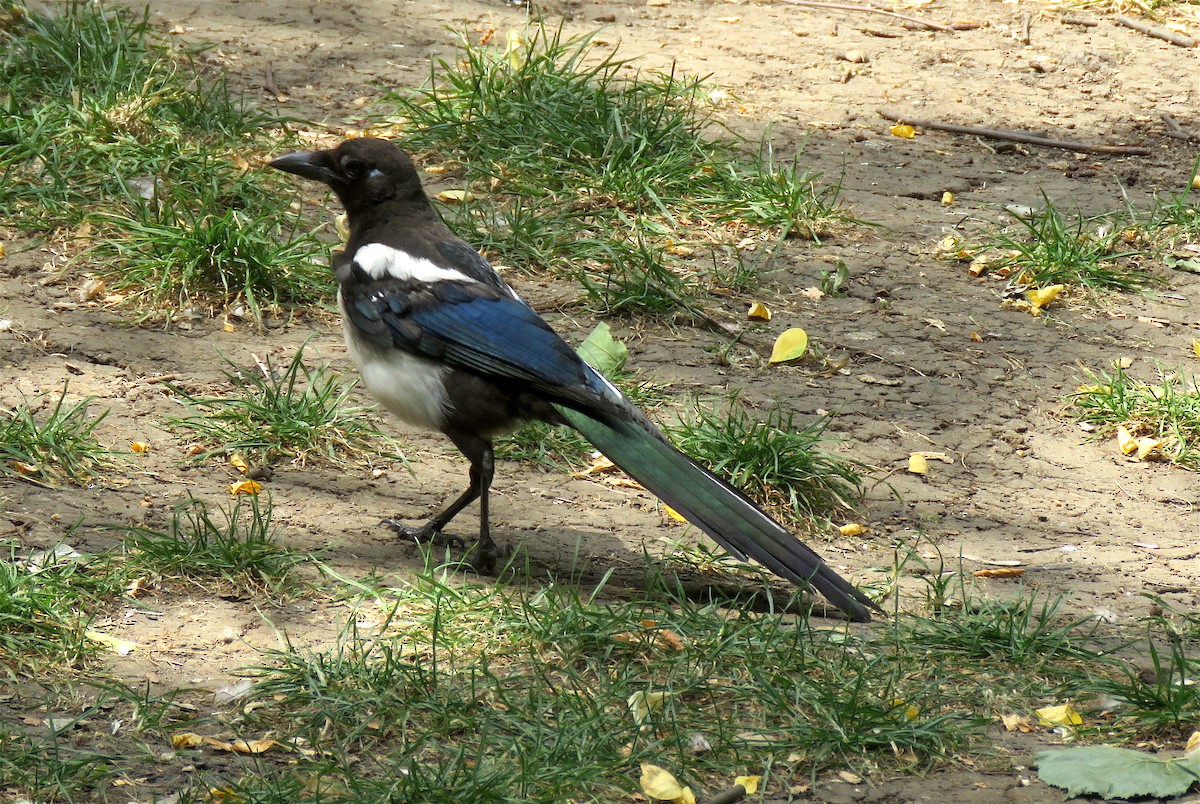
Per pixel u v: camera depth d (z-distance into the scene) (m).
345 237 13.77
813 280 14.36
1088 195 17.12
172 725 7.08
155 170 14.18
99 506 9.40
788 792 6.85
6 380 10.98
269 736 7.05
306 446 10.51
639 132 16.05
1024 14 24.70
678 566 9.48
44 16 17.02
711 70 20.38
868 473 10.99
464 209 14.27
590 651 8.05
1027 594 9.33
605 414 8.95
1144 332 13.95
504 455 10.85
